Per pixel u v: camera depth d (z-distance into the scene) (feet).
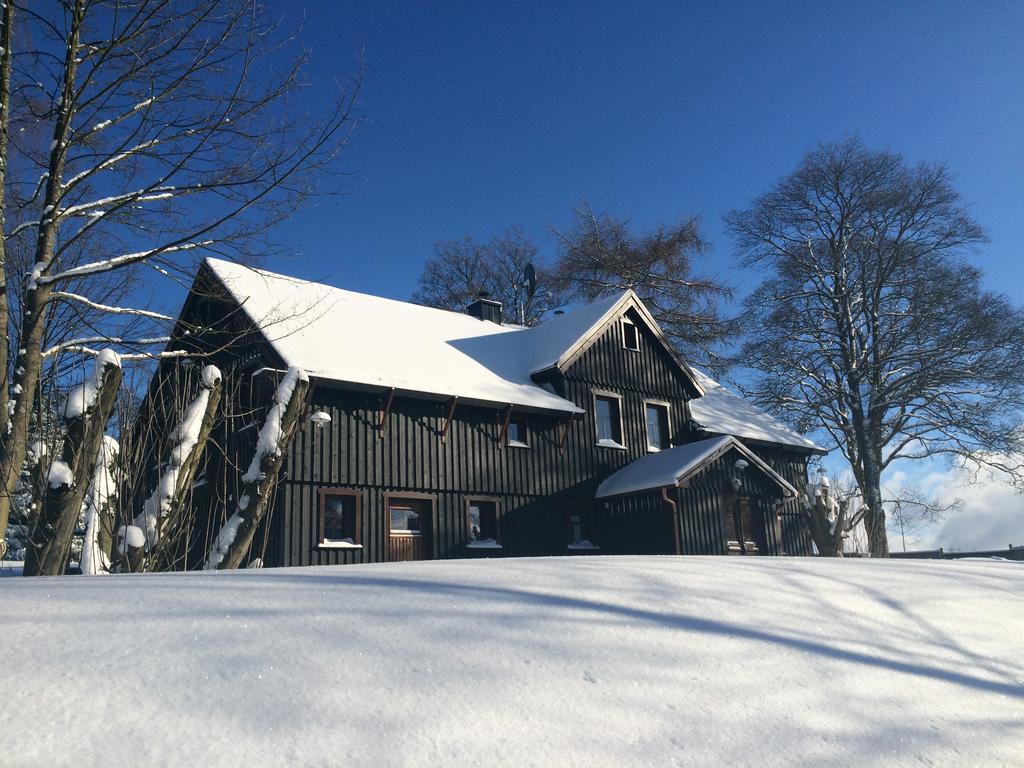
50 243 33.71
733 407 89.86
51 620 13.10
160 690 10.71
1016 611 22.45
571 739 11.02
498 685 12.16
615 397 74.59
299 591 16.22
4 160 32.99
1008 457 94.32
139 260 35.22
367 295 77.15
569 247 123.95
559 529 67.41
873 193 106.83
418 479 59.82
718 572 22.34
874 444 100.99
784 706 13.41
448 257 142.82
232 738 9.74
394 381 58.29
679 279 119.75
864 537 125.08
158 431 39.55
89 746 9.24
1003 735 13.97
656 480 65.26
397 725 10.56
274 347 56.18
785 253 111.65
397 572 19.67
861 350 105.91
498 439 65.21
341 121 36.94
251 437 55.98
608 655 14.08
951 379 96.37
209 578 18.08
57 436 31.63
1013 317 95.86
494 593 17.02
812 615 18.84
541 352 74.18
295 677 11.51
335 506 56.49
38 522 26.07
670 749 11.31
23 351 31.65
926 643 18.28
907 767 12.17
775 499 71.31
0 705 9.90
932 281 101.50
